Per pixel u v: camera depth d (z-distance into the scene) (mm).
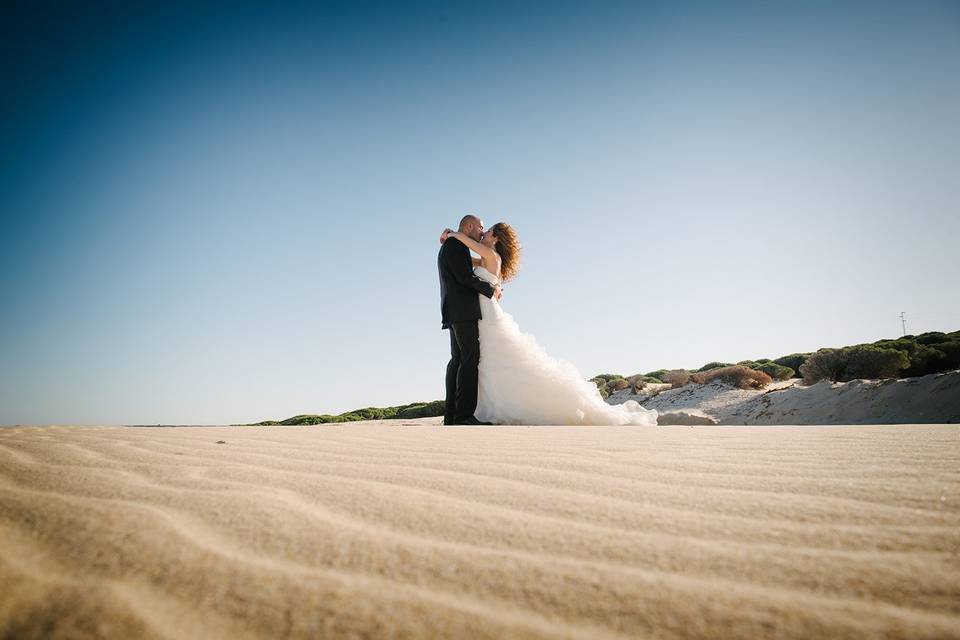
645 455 1981
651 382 20875
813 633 739
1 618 741
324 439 2582
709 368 23797
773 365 20734
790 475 1598
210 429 3258
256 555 971
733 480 1548
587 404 5797
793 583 876
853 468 1683
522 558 972
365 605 807
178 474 1602
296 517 1183
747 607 804
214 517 1168
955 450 1974
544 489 1452
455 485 1496
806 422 12062
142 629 731
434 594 843
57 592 814
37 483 1433
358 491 1422
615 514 1226
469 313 5883
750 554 988
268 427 3594
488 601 824
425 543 1041
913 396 11070
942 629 738
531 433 3004
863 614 781
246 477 1578
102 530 1055
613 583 878
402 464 1813
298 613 783
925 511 1208
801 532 1097
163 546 990
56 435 2539
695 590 855
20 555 938
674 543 1044
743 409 14008
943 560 948
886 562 946
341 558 965
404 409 20953
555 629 754
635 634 743
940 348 16906
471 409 5770
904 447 2074
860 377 15477
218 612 782
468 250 6086
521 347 5930
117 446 2174
